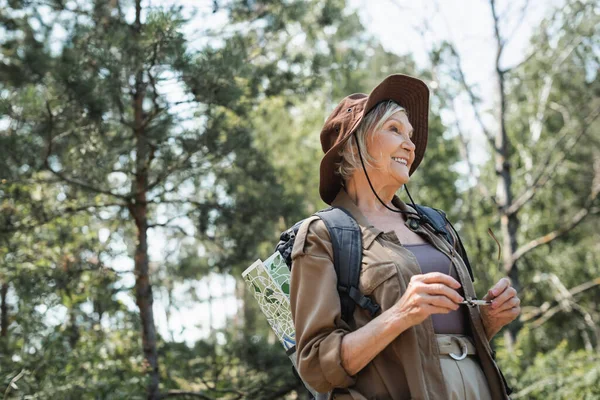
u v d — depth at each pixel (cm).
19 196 702
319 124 1619
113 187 766
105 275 742
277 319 246
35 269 702
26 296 668
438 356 216
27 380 614
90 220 799
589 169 1795
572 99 1702
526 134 1830
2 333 762
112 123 703
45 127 639
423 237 244
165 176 712
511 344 1194
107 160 666
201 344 827
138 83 670
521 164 1878
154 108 694
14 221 706
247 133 750
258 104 806
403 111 251
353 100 257
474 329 229
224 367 834
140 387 708
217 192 830
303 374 216
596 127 1739
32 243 729
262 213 812
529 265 1792
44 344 653
